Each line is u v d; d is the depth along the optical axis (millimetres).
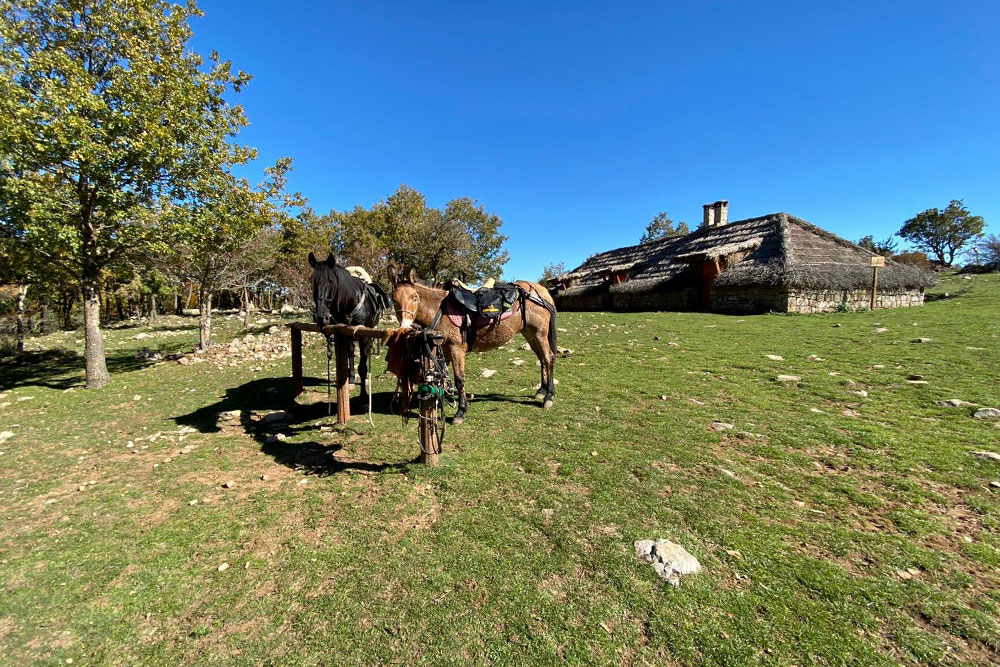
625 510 3398
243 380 9492
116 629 2496
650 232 55062
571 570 2756
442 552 3008
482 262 44469
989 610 2285
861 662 2021
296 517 3619
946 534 2920
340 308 6195
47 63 8641
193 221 10625
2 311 21078
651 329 12703
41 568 3068
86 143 8500
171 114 9602
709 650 2129
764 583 2555
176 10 10734
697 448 4457
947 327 10273
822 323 12445
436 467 4289
